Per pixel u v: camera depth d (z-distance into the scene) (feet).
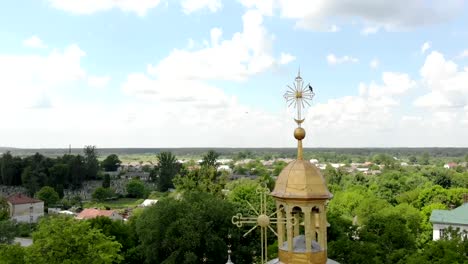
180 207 173.17
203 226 165.07
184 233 162.09
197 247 165.37
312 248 55.47
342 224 159.63
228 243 169.37
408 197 365.61
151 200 484.74
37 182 567.59
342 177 536.42
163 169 599.98
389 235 147.74
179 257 161.79
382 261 134.82
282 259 56.13
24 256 115.34
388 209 280.72
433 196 338.75
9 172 593.01
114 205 523.29
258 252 168.04
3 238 259.19
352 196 327.67
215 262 168.55
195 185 259.19
